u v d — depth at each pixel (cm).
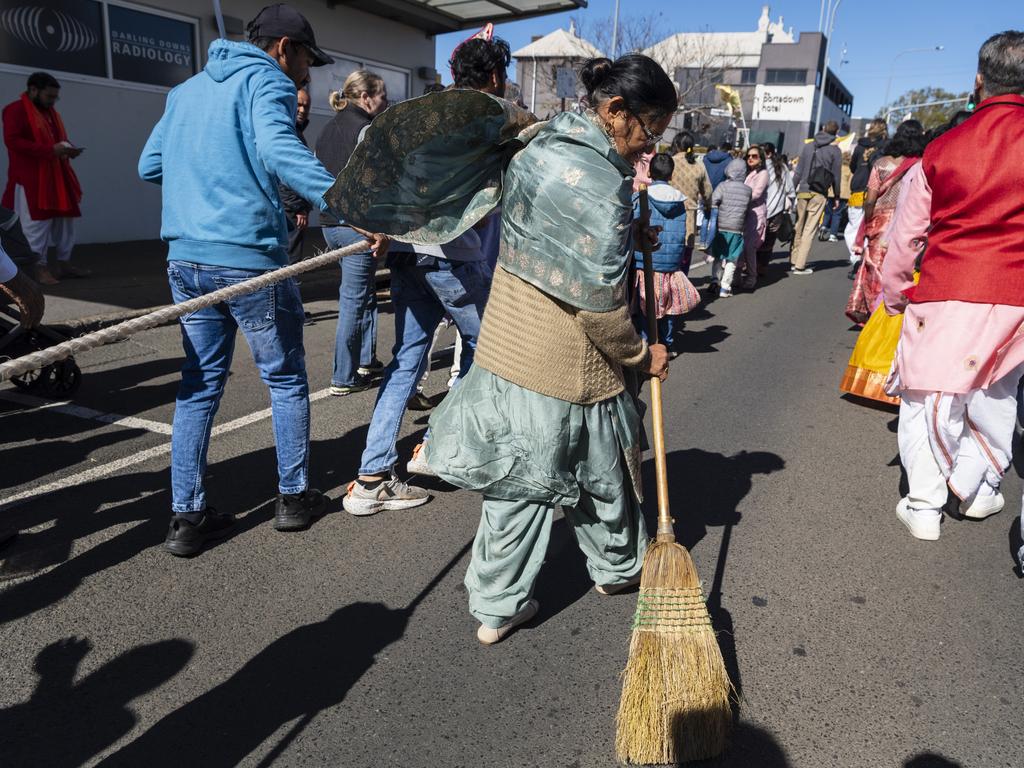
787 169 1032
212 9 1059
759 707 230
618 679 241
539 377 216
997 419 322
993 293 286
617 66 204
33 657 241
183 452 295
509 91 362
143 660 242
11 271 312
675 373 589
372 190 232
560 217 198
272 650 249
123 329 171
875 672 246
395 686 235
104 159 972
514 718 223
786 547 325
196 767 203
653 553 219
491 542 239
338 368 494
